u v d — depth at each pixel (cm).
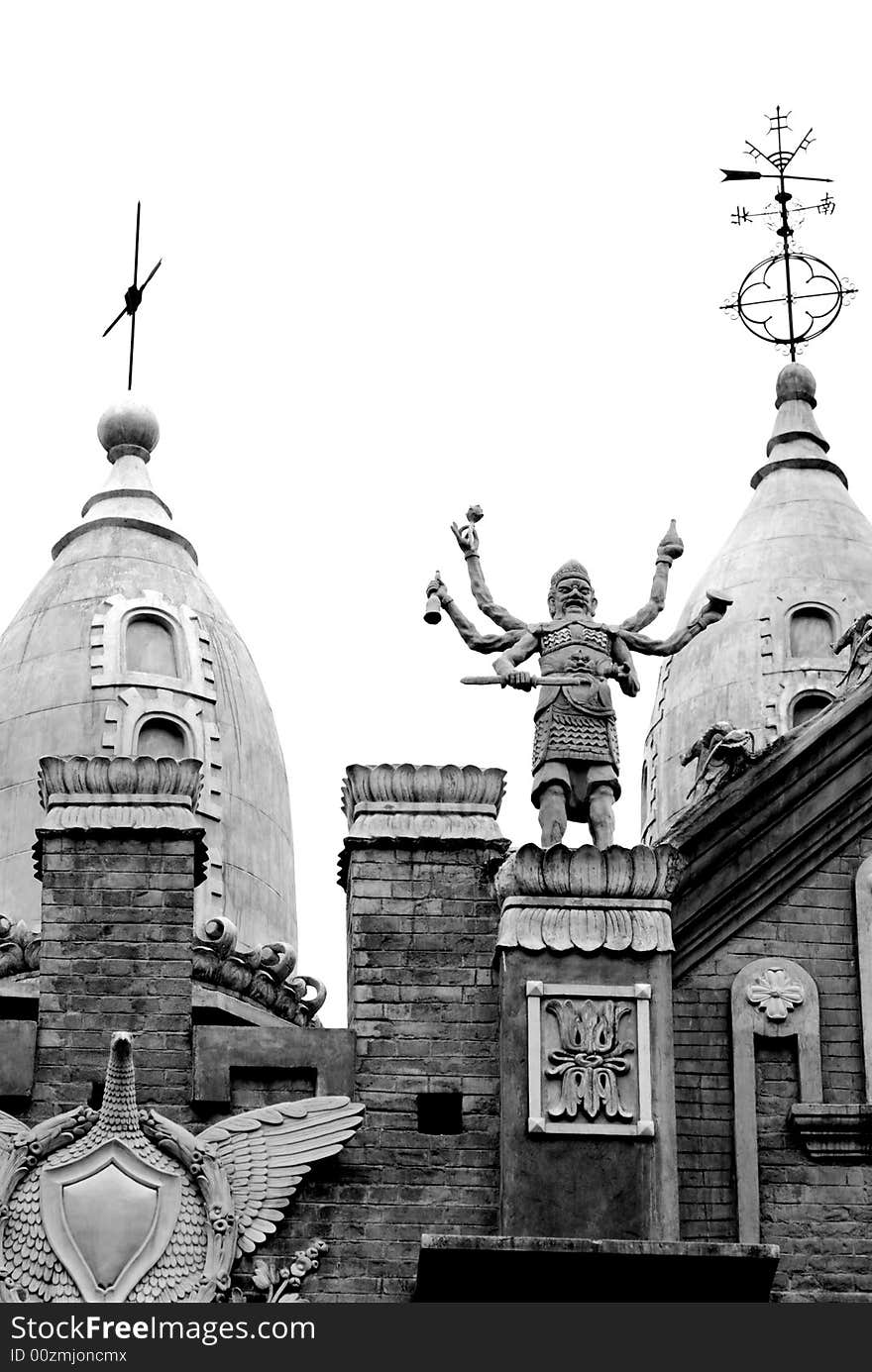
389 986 2731
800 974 2762
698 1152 2702
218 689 3472
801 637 3762
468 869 2773
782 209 4078
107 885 2747
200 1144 2652
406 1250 2648
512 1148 2647
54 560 3612
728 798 2806
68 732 3406
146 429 3744
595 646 2833
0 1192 2619
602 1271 2561
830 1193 2691
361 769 2805
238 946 3356
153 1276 2609
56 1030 2698
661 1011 2691
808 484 3906
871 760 2831
